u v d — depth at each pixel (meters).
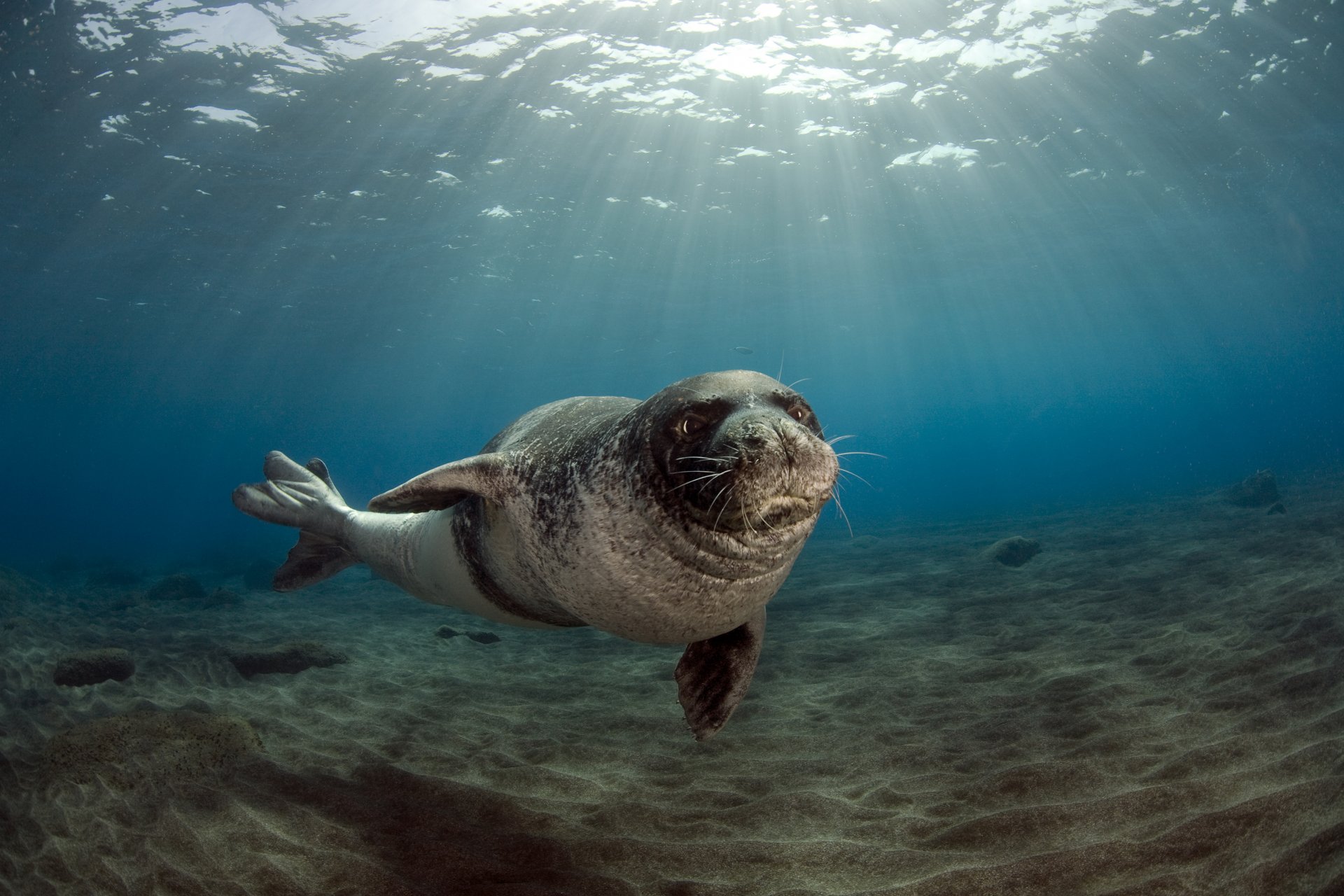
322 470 5.74
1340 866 3.33
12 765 5.48
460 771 5.60
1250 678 6.12
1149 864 3.65
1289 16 16.77
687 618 3.01
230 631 11.34
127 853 4.26
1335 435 48.09
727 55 17.55
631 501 2.90
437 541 4.14
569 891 3.87
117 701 7.46
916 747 5.77
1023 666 7.65
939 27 16.84
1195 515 17.86
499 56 16.61
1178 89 19.95
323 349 43.56
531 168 22.09
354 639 10.81
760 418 2.60
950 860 3.97
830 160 23.52
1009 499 33.47
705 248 30.83
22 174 18.89
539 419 4.00
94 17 13.81
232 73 15.98
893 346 66.50
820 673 8.21
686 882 3.99
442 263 29.59
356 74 16.56
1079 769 4.85
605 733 6.49
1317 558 10.27
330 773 5.55
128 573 18.16
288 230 24.23
